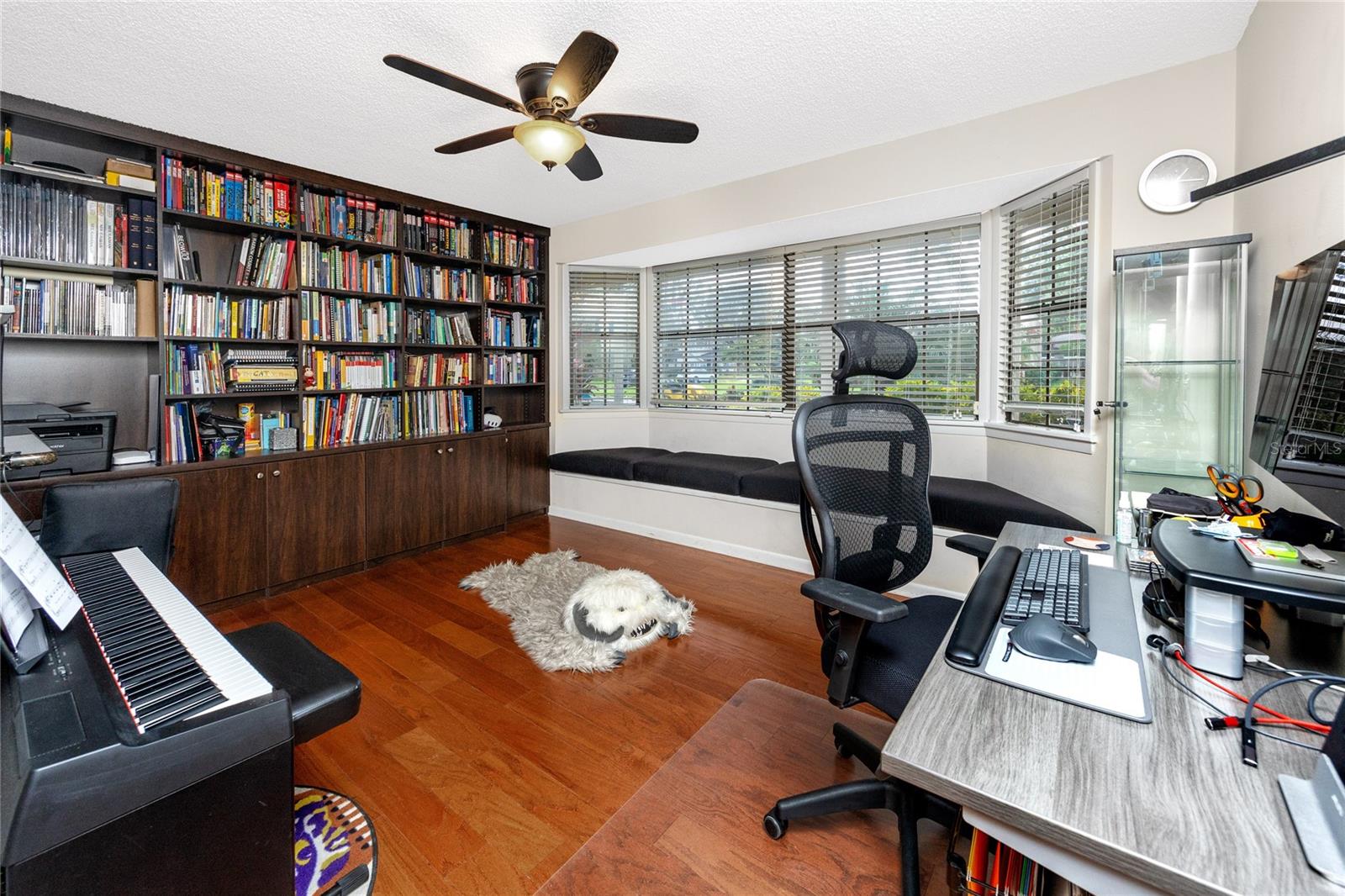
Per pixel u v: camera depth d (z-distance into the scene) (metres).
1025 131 2.50
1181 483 2.15
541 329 4.62
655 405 4.89
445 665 2.28
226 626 2.62
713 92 2.36
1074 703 0.75
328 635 2.54
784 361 4.12
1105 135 2.32
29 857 0.67
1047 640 0.87
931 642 1.28
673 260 4.52
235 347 3.07
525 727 1.88
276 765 0.91
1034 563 1.30
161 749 0.78
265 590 2.96
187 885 0.82
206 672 0.94
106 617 1.12
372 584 3.16
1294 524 1.09
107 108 2.42
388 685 2.13
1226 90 2.09
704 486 3.73
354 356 3.46
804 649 2.43
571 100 1.91
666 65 2.14
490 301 4.22
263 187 3.04
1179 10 1.87
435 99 2.35
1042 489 2.77
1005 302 3.11
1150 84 2.22
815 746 1.77
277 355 3.11
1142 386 2.19
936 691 0.78
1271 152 1.79
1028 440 2.86
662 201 3.85
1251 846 0.51
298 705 1.17
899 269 3.56
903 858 1.21
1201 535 1.01
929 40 2.00
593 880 1.30
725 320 4.42
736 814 1.50
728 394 4.45
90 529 1.52
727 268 4.37
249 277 3.02
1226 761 0.63
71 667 0.91
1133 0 1.81
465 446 3.95
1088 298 2.42
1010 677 0.82
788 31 1.93
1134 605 1.09
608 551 3.78
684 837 1.42
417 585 3.15
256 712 0.88
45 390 2.64
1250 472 1.89
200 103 2.37
